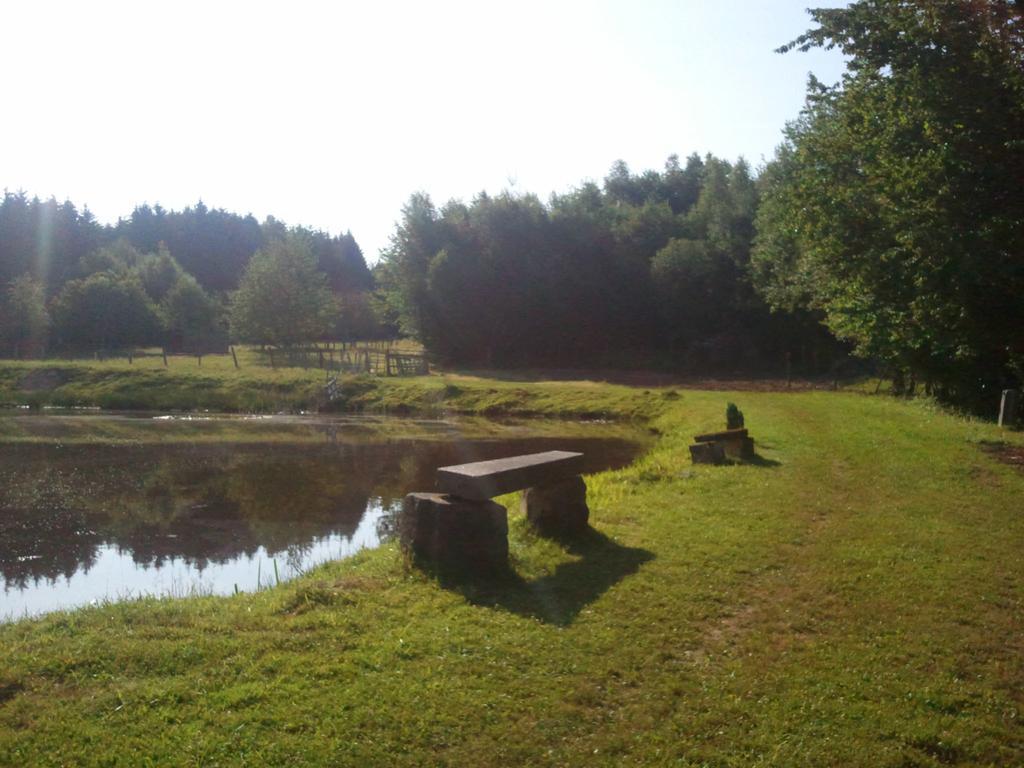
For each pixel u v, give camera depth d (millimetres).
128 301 59719
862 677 5426
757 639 6090
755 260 42719
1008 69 15828
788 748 4484
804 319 44031
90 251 79312
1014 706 5074
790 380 40406
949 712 4977
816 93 21453
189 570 11047
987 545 8875
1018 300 16406
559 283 52250
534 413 33812
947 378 23922
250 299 55062
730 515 10422
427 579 7363
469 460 21469
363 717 4684
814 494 11836
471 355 53719
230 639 5840
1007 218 15266
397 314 64312
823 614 6668
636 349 53531
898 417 22734
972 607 6855
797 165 33719
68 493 16625
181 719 4633
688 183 70125
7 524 13805
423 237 54375
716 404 29094
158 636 5898
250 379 39781
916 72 16562
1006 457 15062
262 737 4453
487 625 6227
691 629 6281
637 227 54312
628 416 32188
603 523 9953
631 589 7215
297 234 59188
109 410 34625
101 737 4418
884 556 8398
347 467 20312
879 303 18812
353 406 35906
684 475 13609
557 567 7902
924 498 11516
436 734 4551
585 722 4766
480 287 52312
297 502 15867
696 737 4617
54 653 5500
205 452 22812
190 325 63406
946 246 15414
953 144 15961
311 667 5367
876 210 18969
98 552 12047
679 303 50375
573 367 51812
